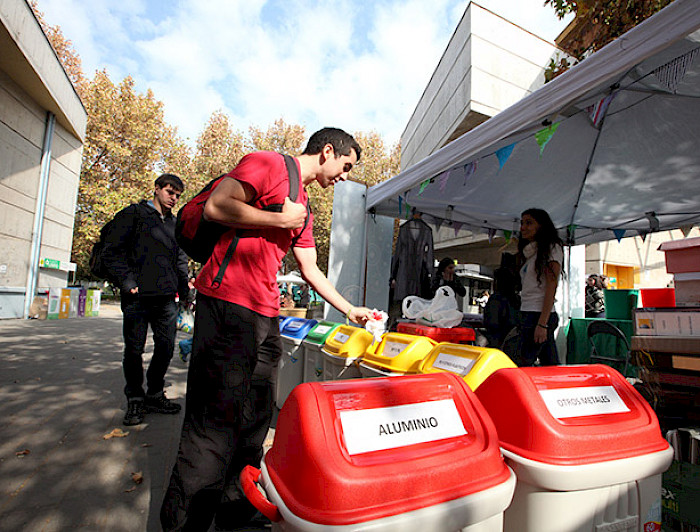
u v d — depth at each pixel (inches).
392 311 227.9
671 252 114.5
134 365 129.5
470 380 59.2
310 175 71.5
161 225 131.6
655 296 125.3
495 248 621.6
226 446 60.4
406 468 32.9
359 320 71.4
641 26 85.8
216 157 1124.5
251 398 77.2
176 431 124.9
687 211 236.5
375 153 1096.2
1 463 101.3
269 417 78.8
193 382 61.4
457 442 38.6
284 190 62.1
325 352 108.8
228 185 57.9
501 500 35.5
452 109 530.9
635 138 162.2
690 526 65.8
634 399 48.1
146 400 141.5
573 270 288.4
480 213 266.8
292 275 403.5
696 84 119.3
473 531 34.4
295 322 141.4
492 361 61.1
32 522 77.1
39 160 470.3
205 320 61.7
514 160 184.2
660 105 138.4
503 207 252.4
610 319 228.4
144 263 126.3
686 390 86.2
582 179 204.8
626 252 487.2
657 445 44.3
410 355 79.7
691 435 68.0
